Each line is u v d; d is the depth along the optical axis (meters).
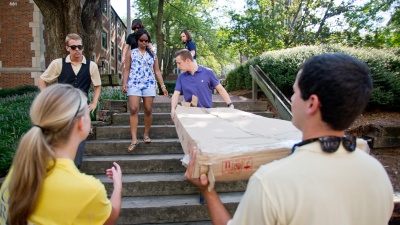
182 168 4.17
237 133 1.52
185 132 1.64
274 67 6.47
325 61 0.96
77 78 3.37
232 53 16.73
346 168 0.95
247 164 1.17
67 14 8.97
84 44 10.12
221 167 1.15
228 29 15.16
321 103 0.94
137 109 4.27
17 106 7.54
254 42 14.59
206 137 1.41
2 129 5.21
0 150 4.06
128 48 5.00
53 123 1.25
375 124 4.79
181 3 29.08
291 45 14.56
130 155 4.42
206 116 2.23
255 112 6.01
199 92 3.37
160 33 22.42
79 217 1.25
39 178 1.19
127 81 4.32
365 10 13.15
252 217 0.93
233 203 3.47
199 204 3.40
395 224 2.64
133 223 3.31
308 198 0.89
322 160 0.95
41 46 15.02
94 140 4.70
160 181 3.73
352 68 0.94
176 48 33.28
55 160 1.25
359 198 0.94
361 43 13.25
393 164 4.23
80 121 1.34
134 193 3.69
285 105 5.04
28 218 1.21
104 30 27.34
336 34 14.12
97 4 10.62
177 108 2.75
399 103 5.65
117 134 4.84
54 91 1.31
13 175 1.21
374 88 5.51
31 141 1.21
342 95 0.91
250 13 14.52
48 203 1.21
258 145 1.24
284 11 14.76
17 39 14.81
